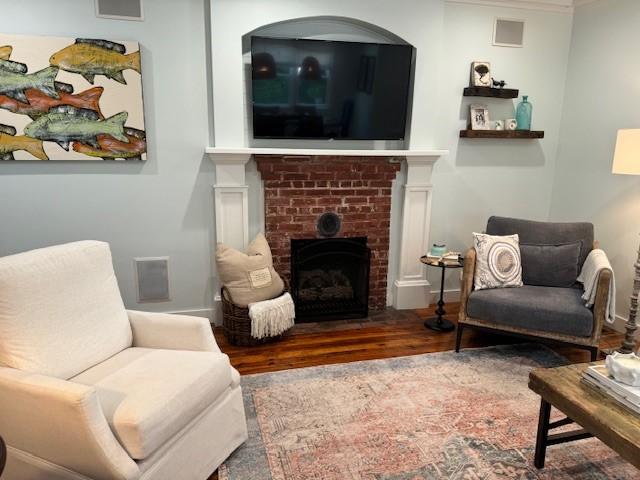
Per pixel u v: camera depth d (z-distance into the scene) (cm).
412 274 392
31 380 152
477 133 373
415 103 355
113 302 212
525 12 374
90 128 301
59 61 287
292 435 219
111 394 167
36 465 165
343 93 334
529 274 320
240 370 283
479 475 194
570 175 395
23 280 172
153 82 311
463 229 404
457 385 266
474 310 299
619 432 153
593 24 363
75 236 318
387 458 204
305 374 277
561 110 402
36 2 281
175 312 349
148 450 154
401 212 379
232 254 316
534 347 319
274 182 344
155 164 322
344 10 325
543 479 192
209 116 325
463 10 360
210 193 336
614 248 355
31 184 303
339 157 351
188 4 305
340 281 386
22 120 288
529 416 236
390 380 271
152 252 335
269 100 323
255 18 311
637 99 330
